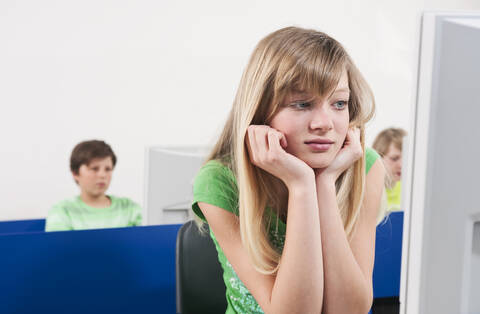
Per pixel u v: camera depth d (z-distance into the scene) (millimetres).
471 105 541
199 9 3793
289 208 795
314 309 801
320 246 796
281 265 808
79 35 3582
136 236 1324
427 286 581
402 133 2570
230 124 955
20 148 3533
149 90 3762
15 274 1250
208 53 3850
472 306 597
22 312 1262
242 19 3887
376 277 1322
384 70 4164
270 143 762
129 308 1330
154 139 3809
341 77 759
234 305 1012
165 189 1633
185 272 1125
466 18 550
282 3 3945
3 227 2355
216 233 917
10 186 3537
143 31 3703
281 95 749
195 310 1128
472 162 551
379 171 1027
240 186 828
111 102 3697
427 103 548
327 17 4027
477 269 593
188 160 1643
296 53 743
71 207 2385
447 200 558
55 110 3582
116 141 3727
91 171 2385
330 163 822
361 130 869
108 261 1308
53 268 1274
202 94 3879
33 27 3482
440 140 546
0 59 3436
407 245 594
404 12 4133
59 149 3609
